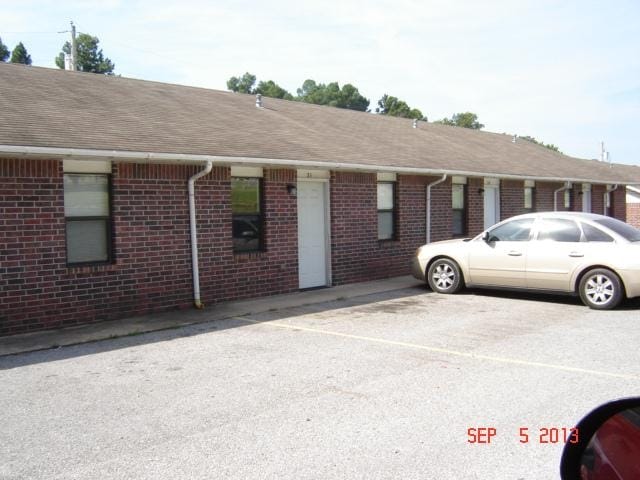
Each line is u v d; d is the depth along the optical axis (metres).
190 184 10.08
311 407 5.28
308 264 12.46
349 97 67.50
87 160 8.94
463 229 16.30
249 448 4.43
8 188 8.20
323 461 4.20
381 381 6.00
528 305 10.30
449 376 6.15
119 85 13.19
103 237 9.36
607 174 23.02
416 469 4.07
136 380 6.14
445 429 4.75
